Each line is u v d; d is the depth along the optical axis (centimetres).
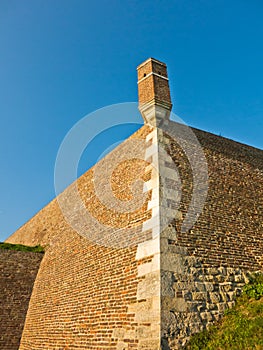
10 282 1184
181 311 620
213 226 799
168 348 569
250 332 578
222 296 695
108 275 797
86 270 917
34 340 1012
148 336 595
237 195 923
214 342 590
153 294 629
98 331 739
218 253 757
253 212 925
